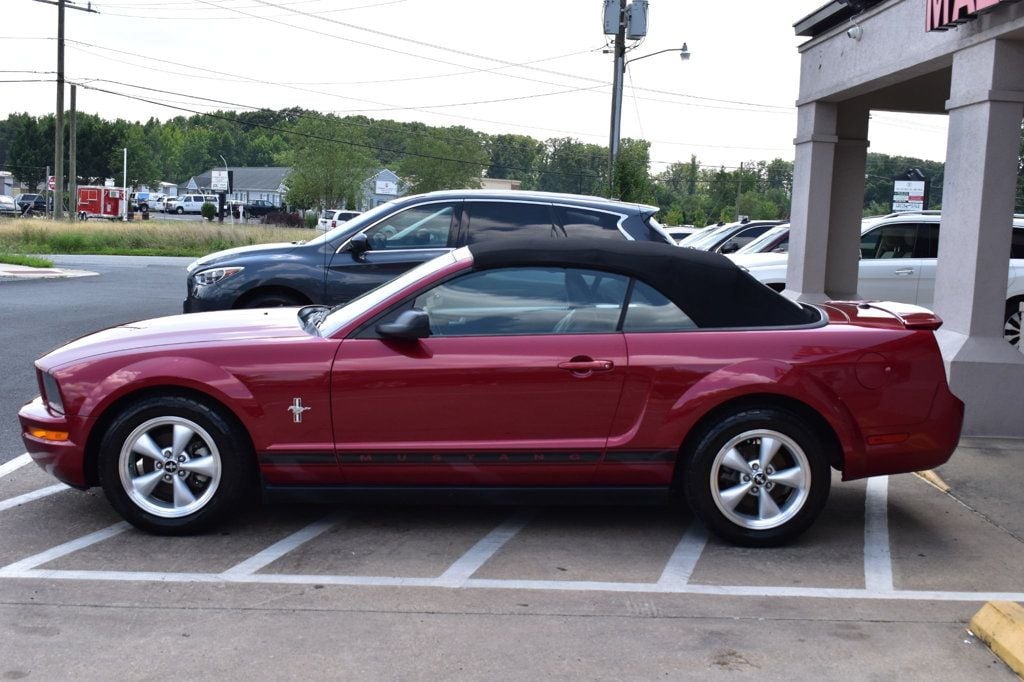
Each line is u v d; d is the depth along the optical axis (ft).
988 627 13.62
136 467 17.37
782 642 13.57
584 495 17.37
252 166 549.54
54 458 17.40
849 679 12.51
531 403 17.02
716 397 16.85
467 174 315.37
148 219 254.88
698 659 13.00
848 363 17.11
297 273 29.50
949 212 26.55
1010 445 24.81
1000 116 24.77
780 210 302.45
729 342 17.16
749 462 17.16
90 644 13.19
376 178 321.11
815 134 37.09
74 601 14.62
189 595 14.92
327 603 14.70
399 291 17.66
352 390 17.01
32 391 29.53
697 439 17.11
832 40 34.86
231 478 17.30
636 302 17.47
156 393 17.35
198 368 17.04
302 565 16.28
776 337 17.24
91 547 16.97
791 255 39.37
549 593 15.21
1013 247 39.47
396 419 17.07
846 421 17.11
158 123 583.99
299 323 18.93
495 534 18.02
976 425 25.55
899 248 41.19
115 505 17.25
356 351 17.12
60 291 60.95
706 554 17.10
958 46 25.91
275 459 17.12
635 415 17.04
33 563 16.17
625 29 84.53
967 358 25.29
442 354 17.04
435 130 316.19
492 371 16.96
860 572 16.35
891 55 29.99
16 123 509.76
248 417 16.99
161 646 13.16
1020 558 17.16
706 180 292.40
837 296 40.16
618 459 17.13
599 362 16.93
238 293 29.45
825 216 37.60
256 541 17.44
